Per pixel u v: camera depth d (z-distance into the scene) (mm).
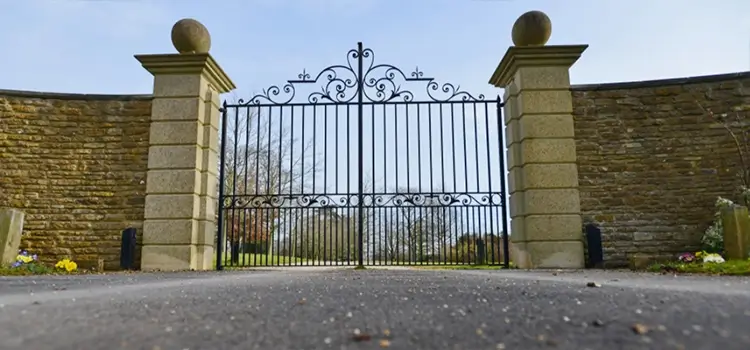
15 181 6773
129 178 6816
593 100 6797
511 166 6957
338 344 1309
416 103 7426
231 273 5754
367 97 7496
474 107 7430
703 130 6609
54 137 6898
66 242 6672
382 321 1667
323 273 5574
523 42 6984
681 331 1391
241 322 1656
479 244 7180
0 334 1438
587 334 1394
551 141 6664
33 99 6953
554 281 3609
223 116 7500
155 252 6578
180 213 6641
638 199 6562
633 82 6777
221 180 7332
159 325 1597
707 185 6496
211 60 7031
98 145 6895
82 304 2184
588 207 6566
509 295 2479
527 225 6566
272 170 14648
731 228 5793
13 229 6113
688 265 5496
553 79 6809
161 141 6816
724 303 1982
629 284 3199
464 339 1357
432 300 2289
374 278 4277
